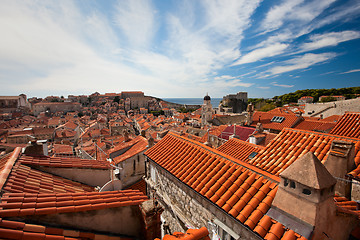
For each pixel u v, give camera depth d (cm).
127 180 1681
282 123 3231
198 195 877
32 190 678
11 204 507
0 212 468
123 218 668
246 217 662
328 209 559
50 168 962
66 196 629
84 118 12275
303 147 1123
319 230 536
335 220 591
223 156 1025
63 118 11881
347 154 791
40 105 14525
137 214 691
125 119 12481
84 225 593
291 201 588
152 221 633
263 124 3478
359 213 674
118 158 1772
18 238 441
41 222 520
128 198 701
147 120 11031
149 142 1739
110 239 611
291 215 584
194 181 939
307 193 548
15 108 13662
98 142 4469
